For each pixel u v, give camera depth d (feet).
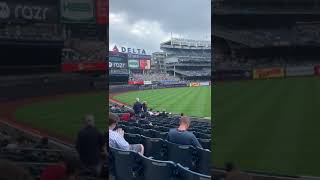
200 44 201.98
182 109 102.63
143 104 64.03
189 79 199.41
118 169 15.49
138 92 164.25
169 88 181.78
